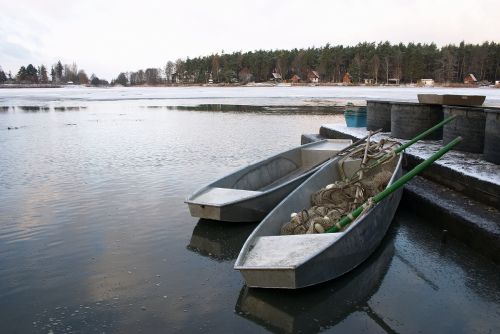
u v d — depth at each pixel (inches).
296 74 4256.9
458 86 3016.7
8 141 593.0
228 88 3341.5
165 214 286.7
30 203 310.8
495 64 3356.3
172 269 211.0
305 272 172.6
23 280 201.2
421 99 398.0
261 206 264.7
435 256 217.3
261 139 607.2
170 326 165.3
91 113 1053.8
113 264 216.5
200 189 270.5
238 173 303.7
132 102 1514.5
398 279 196.9
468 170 262.4
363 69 3727.9
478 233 211.0
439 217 243.4
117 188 347.3
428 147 352.5
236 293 188.1
